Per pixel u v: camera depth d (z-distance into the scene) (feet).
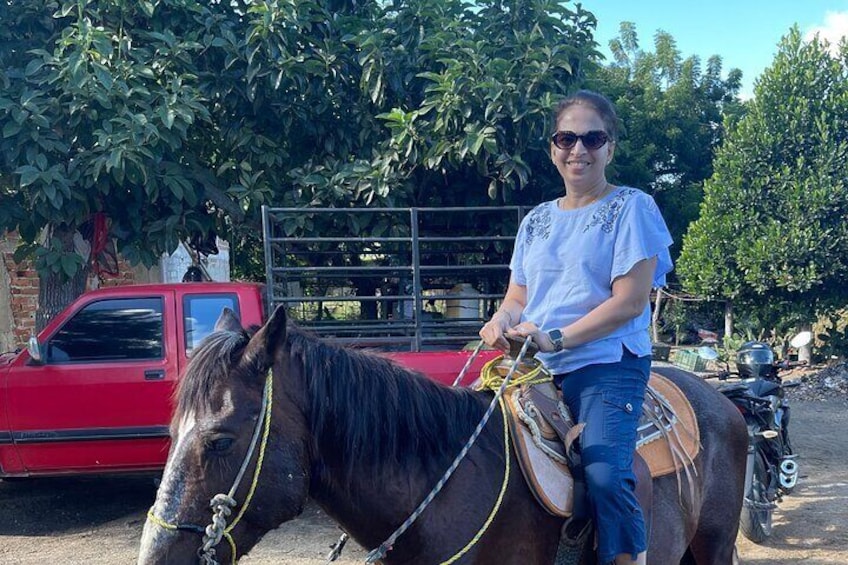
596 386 8.00
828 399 36.81
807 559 16.46
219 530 6.21
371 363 7.50
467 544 7.19
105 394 18.17
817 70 40.06
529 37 20.97
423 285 23.20
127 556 16.76
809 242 38.19
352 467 7.06
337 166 21.93
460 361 18.10
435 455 7.38
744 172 40.83
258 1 22.53
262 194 21.76
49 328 18.51
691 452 9.40
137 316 18.75
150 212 22.31
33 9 21.34
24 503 21.02
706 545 10.05
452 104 19.90
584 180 8.30
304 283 23.43
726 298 43.32
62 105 19.95
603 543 7.45
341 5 24.98
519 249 9.16
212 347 6.70
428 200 23.00
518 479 7.58
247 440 6.43
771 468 17.48
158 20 22.08
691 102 76.84
